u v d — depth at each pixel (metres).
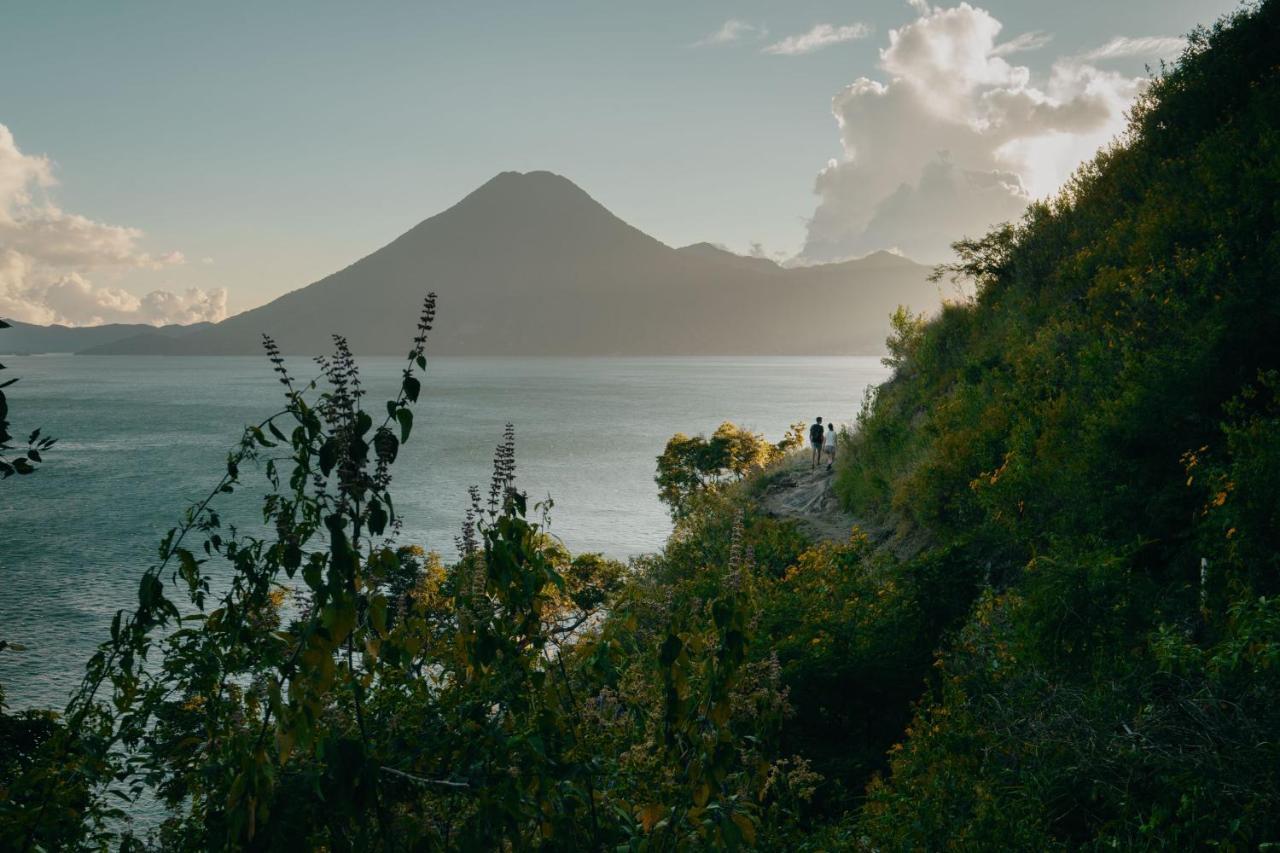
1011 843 5.34
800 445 46.25
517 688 3.48
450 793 3.25
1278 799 4.89
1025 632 8.00
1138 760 5.74
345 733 3.33
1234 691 5.88
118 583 53.34
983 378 18.84
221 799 3.02
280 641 3.03
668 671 3.68
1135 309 14.49
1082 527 11.02
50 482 100.69
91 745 3.24
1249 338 10.98
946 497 15.88
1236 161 16.08
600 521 71.12
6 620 44.06
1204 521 8.73
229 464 3.12
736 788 4.07
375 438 2.96
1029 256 22.41
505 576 3.47
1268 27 20.28
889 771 8.64
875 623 10.51
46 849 3.07
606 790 3.80
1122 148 22.11
